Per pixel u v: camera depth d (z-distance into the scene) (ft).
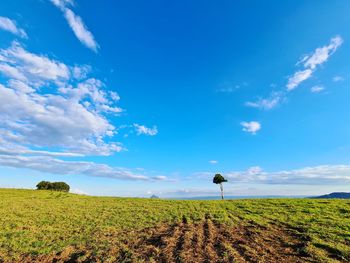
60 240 89.81
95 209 154.71
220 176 289.94
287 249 70.44
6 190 239.91
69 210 149.69
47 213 138.82
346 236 77.25
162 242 81.25
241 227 99.60
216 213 133.49
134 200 203.92
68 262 69.77
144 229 103.71
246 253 67.05
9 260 72.38
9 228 106.01
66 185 304.91
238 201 182.70
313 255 64.34
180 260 63.57
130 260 66.18
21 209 148.46
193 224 109.29
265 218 114.21
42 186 296.92
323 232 82.48
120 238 90.12
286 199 178.09
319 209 123.44
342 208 121.39
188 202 185.06
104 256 70.85
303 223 97.30
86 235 95.25
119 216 131.85
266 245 74.79
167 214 134.10
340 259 61.67
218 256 65.82
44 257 74.13
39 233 98.48
